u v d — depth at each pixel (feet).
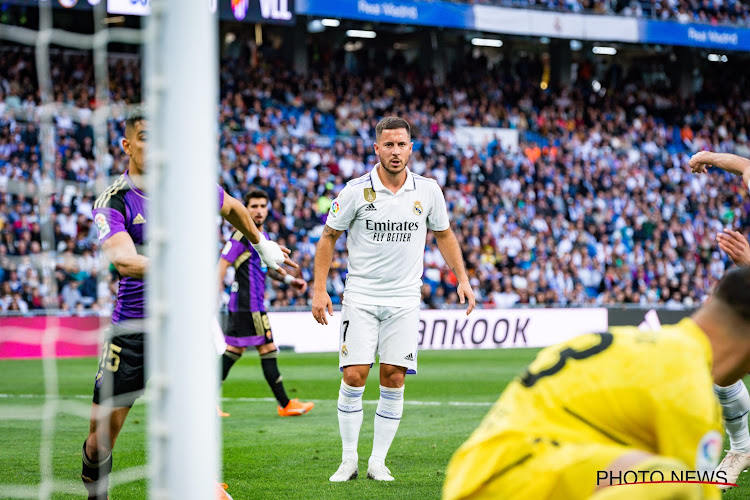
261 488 34.99
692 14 187.52
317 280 38.34
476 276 137.69
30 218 115.75
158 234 13.75
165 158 13.67
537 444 15.01
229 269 102.27
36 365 92.58
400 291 37.27
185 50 13.61
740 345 15.53
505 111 184.14
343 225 37.40
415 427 52.03
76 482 35.76
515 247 146.00
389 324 37.35
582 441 14.90
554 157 170.50
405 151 36.35
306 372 87.76
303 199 140.67
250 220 30.32
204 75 13.71
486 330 114.42
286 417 56.80
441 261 132.26
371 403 64.90
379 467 37.11
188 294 13.66
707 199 176.55
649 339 15.05
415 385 76.18
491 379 81.00
